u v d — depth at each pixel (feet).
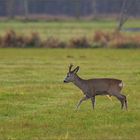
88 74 205.87
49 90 165.17
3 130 114.83
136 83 181.16
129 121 123.44
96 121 123.03
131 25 473.67
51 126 118.52
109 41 323.98
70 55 280.72
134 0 480.23
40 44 323.37
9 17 638.12
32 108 138.21
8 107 138.92
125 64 240.73
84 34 357.20
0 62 249.34
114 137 108.78
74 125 119.44
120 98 134.51
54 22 559.79
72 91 163.63
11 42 324.39
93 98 135.74
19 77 196.44
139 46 319.47
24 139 107.55
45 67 228.22
